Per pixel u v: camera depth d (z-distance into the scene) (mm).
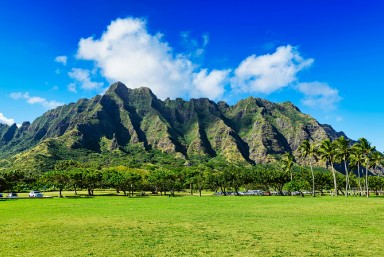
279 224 45000
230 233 37594
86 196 143875
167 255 26938
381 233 37000
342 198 119812
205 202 97125
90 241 33156
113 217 54938
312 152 144375
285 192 181875
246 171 186000
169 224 45781
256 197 134625
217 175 174625
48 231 39812
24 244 31734
